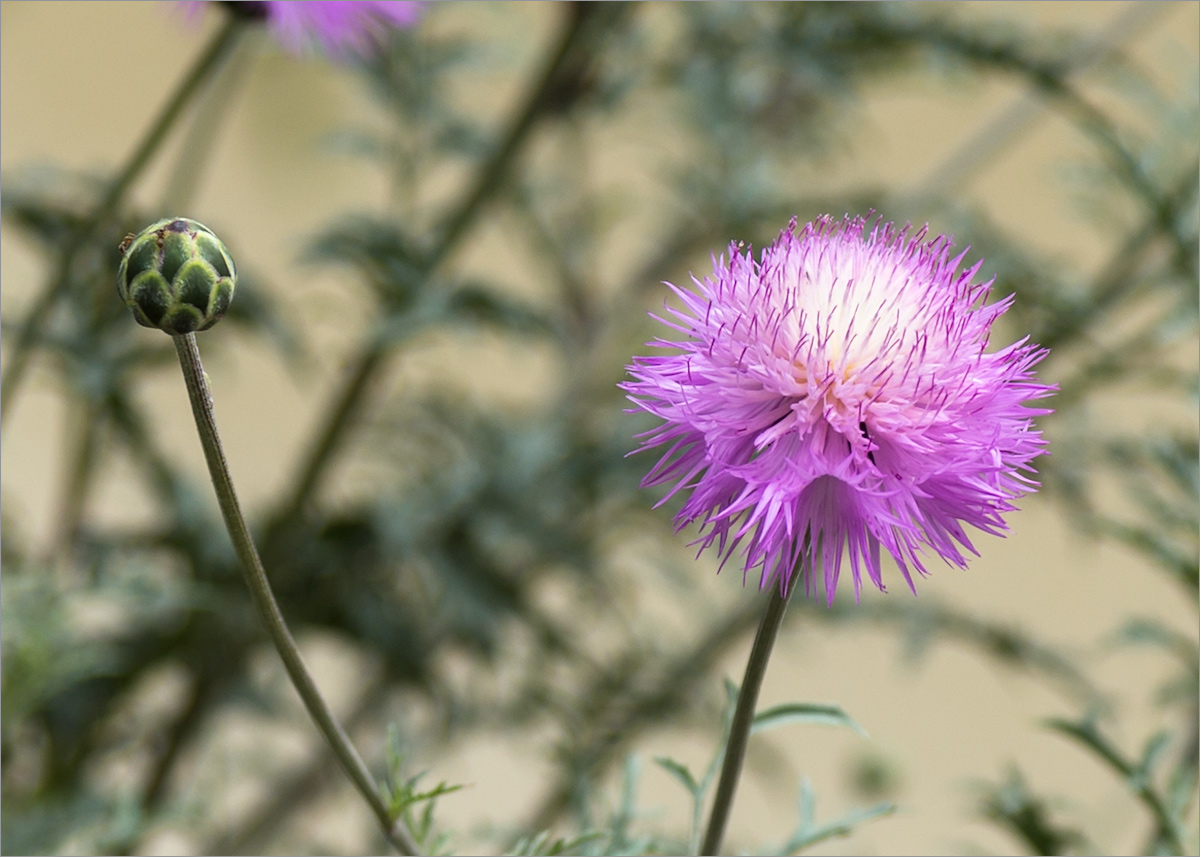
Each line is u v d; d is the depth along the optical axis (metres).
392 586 1.05
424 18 1.01
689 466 0.68
